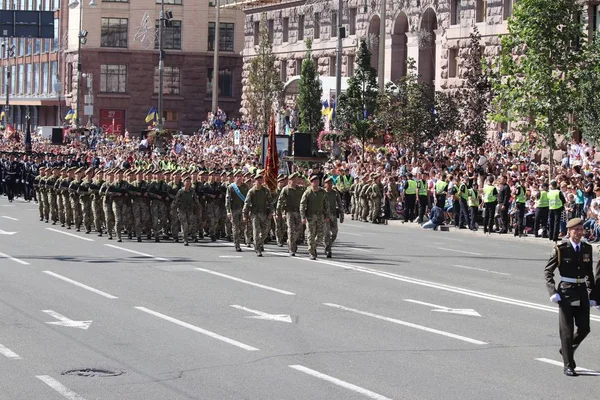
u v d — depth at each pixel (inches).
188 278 1891.0
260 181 2320.4
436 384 1078.4
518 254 2493.8
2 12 5418.3
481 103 3991.1
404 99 4308.6
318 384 1072.2
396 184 3624.5
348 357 1208.2
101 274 1930.4
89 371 1120.2
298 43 6786.4
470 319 1486.2
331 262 2199.8
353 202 3671.3
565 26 3321.9
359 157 4109.3
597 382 1106.1
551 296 1147.9
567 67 3366.1
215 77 7170.3
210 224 2709.2
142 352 1224.2
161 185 2674.7
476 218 3213.6
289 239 2331.4
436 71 5251.0
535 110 3329.2
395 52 5812.0
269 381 1083.9
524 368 1167.0
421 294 1728.6
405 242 2758.4
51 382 1065.5
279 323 1428.4
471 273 2050.9
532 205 3048.7
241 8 7514.8
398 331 1381.6
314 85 5206.7
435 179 3459.6
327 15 6466.5
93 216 2888.8
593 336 1381.6
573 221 1162.6
